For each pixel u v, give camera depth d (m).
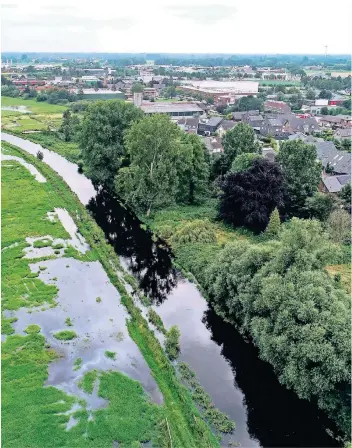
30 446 29.56
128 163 85.00
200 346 41.19
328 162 96.88
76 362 38.03
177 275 54.09
